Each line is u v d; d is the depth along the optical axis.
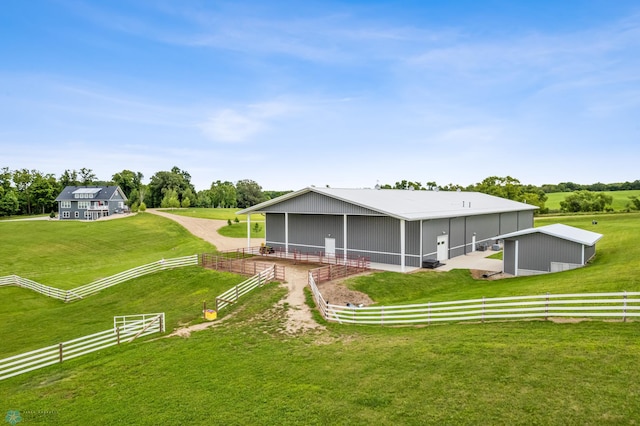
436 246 31.98
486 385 10.57
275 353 14.87
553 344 12.50
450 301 18.38
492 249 38.69
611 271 21.78
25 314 27.25
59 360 16.50
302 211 33.91
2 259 49.53
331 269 29.00
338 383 11.75
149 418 10.90
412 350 13.45
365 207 29.44
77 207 97.06
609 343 12.09
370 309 19.89
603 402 9.27
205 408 11.14
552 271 26.56
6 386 14.44
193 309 23.44
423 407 9.95
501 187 85.94
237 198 142.12
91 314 25.80
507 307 17.69
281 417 10.28
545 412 9.17
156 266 33.22
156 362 14.95
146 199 131.12
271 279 26.69
